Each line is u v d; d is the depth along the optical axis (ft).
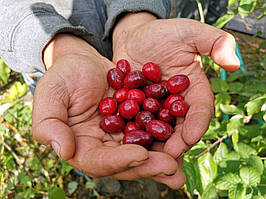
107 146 0.58
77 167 0.60
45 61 0.80
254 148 0.74
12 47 0.79
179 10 1.24
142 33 0.81
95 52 0.83
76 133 0.66
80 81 0.68
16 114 1.09
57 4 0.92
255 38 1.60
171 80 0.73
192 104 0.68
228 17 0.79
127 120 0.75
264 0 1.03
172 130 0.65
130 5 0.89
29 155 1.23
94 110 0.73
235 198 0.64
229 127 0.73
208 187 0.69
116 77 0.77
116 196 1.14
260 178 0.67
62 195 0.87
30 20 0.77
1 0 0.79
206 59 1.00
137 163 0.52
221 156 0.73
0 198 1.08
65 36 0.81
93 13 0.96
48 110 0.59
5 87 1.54
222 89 0.98
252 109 0.66
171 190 1.12
